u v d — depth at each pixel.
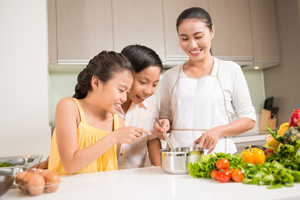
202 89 1.33
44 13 2.14
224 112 1.33
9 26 2.09
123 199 0.62
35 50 2.10
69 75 2.84
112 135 0.91
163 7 2.73
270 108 3.21
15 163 1.67
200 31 1.21
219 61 1.37
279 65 3.11
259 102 3.37
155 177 0.82
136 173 0.89
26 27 2.11
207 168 0.76
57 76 2.81
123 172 0.92
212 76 1.34
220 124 1.32
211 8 2.86
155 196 0.63
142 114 1.30
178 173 0.84
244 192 0.63
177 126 1.37
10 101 2.05
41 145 2.07
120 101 0.94
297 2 2.80
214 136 1.14
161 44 2.69
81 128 0.97
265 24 3.04
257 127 3.32
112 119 1.09
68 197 0.65
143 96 1.15
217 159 0.77
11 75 2.06
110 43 2.57
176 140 1.36
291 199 0.59
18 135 2.04
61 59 2.45
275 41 3.07
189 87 1.36
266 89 3.36
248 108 1.30
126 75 0.92
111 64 0.91
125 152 1.25
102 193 0.67
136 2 2.66
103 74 0.91
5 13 2.09
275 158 0.81
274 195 0.60
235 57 2.90
